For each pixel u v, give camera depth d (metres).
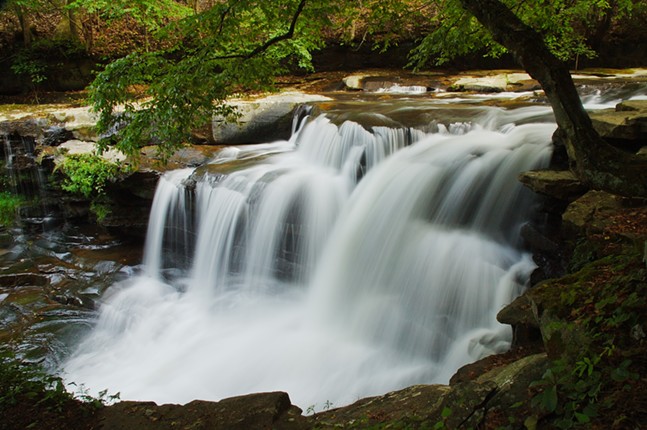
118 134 7.47
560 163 7.86
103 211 12.14
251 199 10.00
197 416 4.74
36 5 16.27
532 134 8.86
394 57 19.03
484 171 8.48
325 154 10.98
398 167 9.45
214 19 7.09
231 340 8.38
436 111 10.98
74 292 10.03
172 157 12.04
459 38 7.88
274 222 9.73
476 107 11.23
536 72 4.07
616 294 3.89
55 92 17.73
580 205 6.28
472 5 4.25
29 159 13.40
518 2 8.09
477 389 3.78
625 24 18.45
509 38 4.10
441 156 9.23
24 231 13.05
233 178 10.45
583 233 5.90
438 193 8.72
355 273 8.71
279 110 13.11
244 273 10.10
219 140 13.02
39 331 8.79
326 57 19.03
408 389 4.91
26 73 17.39
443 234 8.20
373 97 14.38
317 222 9.54
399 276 8.15
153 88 7.11
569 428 3.11
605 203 6.20
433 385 4.89
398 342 7.58
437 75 17.59
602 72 16.67
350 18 8.16
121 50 18.23
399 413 4.34
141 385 7.46
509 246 7.89
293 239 9.58
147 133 8.71
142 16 15.76
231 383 7.35
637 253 4.43
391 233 8.62
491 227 8.15
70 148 12.72
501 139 9.15
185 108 6.98
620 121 7.12
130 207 12.08
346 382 7.03
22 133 13.47
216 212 10.46
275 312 9.02
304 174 10.29
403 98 14.06
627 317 3.61
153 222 11.52
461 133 10.14
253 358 7.83
